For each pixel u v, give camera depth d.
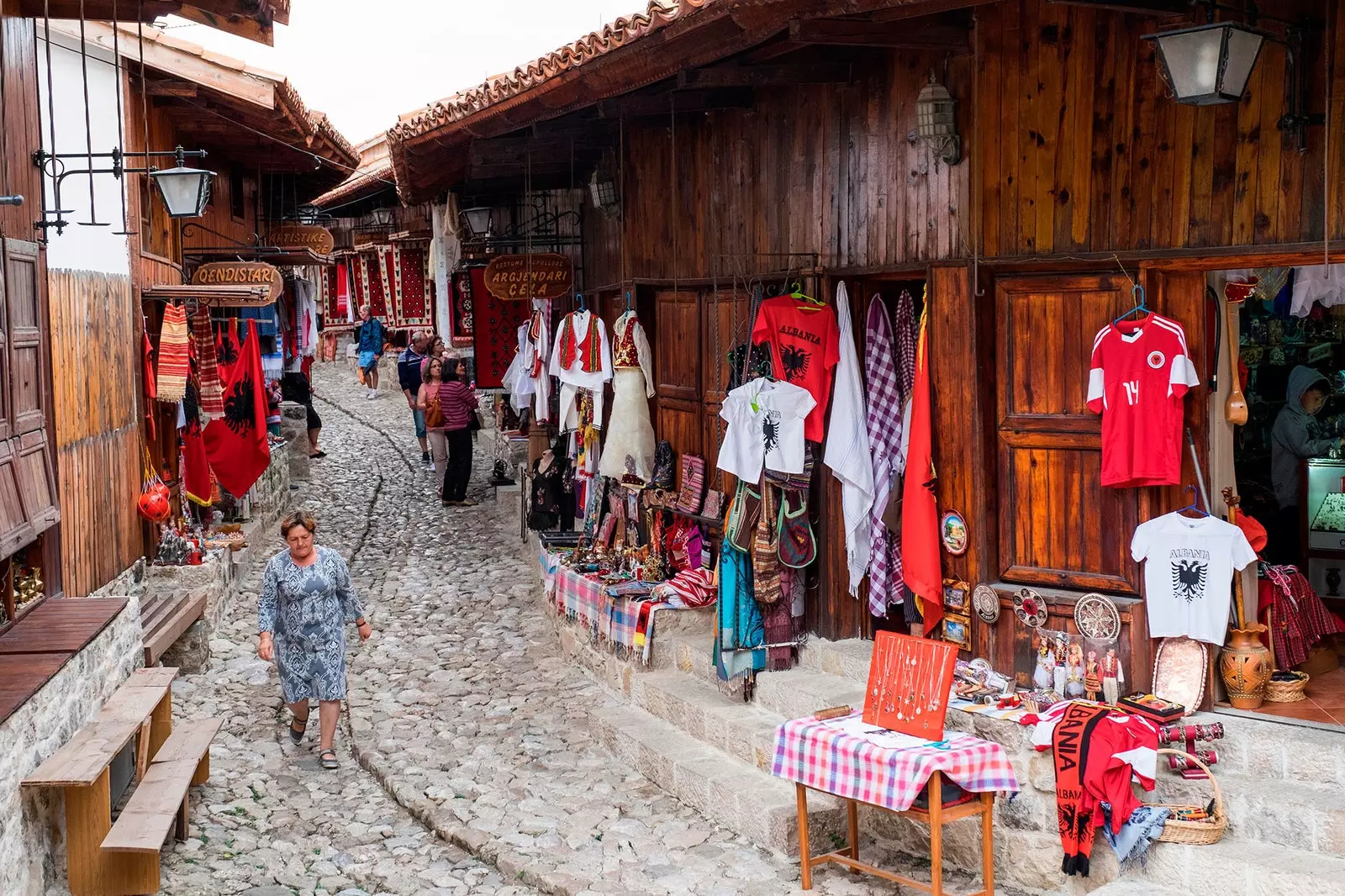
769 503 7.93
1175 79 5.33
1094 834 5.83
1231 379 6.80
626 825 7.13
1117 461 6.39
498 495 16.52
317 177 17.20
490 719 9.01
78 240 8.57
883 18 6.30
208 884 6.42
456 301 16.30
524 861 6.63
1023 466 6.88
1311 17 5.73
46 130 7.99
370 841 7.09
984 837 5.86
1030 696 6.49
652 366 10.52
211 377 11.44
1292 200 5.87
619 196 10.98
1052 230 6.63
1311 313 8.66
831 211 8.07
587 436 11.12
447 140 10.70
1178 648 6.33
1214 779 5.62
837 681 7.75
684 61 7.35
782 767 6.16
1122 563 6.57
